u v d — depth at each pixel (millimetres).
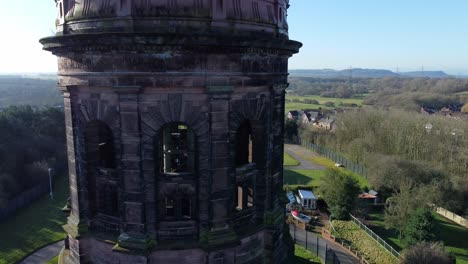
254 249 19562
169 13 15164
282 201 21953
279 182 21234
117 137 16703
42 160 76750
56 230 54250
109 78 15938
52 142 85438
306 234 54750
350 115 108188
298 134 136750
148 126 16156
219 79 16156
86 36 15258
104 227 18484
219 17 15844
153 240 17172
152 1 15141
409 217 54031
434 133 85625
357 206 62688
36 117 90188
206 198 17094
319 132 127438
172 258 17484
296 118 160000
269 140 19328
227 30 16000
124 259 17562
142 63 15492
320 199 68750
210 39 15164
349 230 58000
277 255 20922
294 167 99812
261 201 19906
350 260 48250
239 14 16500
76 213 18891
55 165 80875
